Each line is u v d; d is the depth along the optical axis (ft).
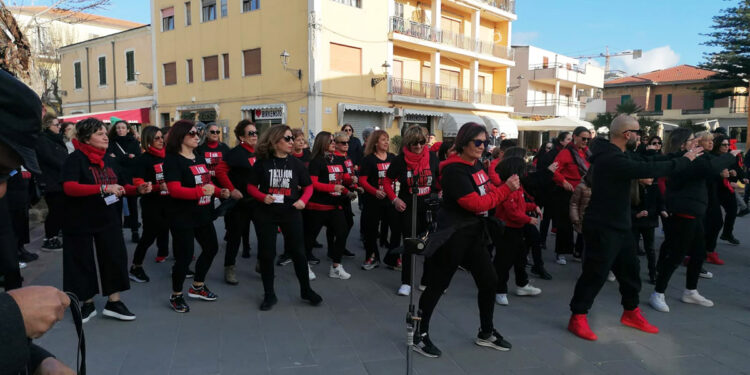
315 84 66.44
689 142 17.08
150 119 89.51
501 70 101.50
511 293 17.83
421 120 84.94
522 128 77.00
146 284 18.04
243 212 17.88
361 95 72.79
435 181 18.81
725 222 26.45
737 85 112.98
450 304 16.37
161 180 17.34
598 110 129.59
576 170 21.26
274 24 69.46
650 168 12.58
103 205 13.55
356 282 18.74
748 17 102.47
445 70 91.86
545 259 23.11
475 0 89.35
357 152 29.94
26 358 2.96
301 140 21.45
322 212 19.08
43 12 37.01
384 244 24.81
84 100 104.06
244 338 13.08
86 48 100.99
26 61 29.37
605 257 13.26
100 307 15.33
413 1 82.99
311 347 12.59
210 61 78.54
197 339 12.96
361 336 13.39
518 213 15.76
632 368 11.69
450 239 11.85
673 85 150.30
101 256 13.70
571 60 129.39
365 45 72.54
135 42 91.40
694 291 16.72
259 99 72.54
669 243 15.98
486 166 24.40
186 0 80.23
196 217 14.99
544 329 14.19
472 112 93.40
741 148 128.16
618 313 15.64
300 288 17.06
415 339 12.28
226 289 17.57
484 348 12.71
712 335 13.87
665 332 14.06
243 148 17.90
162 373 10.98
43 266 19.93
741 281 19.57
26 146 3.06
